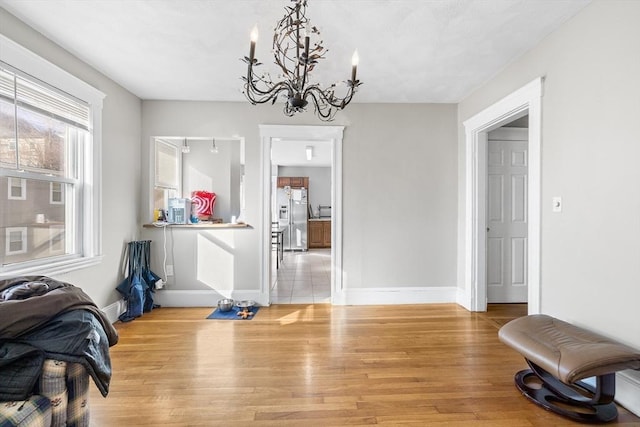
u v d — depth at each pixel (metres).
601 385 1.78
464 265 3.95
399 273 4.10
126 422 1.80
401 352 2.69
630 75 1.89
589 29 2.15
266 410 1.92
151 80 3.35
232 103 3.95
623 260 1.93
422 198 4.11
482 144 3.75
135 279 3.56
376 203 4.07
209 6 2.15
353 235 4.06
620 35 1.94
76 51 2.74
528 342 2.03
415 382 2.23
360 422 1.82
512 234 4.08
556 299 2.46
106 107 3.24
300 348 2.76
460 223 4.05
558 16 2.28
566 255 2.36
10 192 2.29
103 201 3.20
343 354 2.65
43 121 2.54
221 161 5.12
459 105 4.07
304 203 9.80
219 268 3.98
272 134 3.97
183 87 3.54
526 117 4.07
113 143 3.36
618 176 1.96
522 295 4.10
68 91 2.69
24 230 2.40
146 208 3.92
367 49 2.70
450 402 2.01
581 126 2.22
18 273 2.25
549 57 2.51
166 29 2.42
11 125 2.25
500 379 2.28
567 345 1.89
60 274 2.63
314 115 4.00
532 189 2.68
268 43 2.61
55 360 1.40
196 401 2.00
